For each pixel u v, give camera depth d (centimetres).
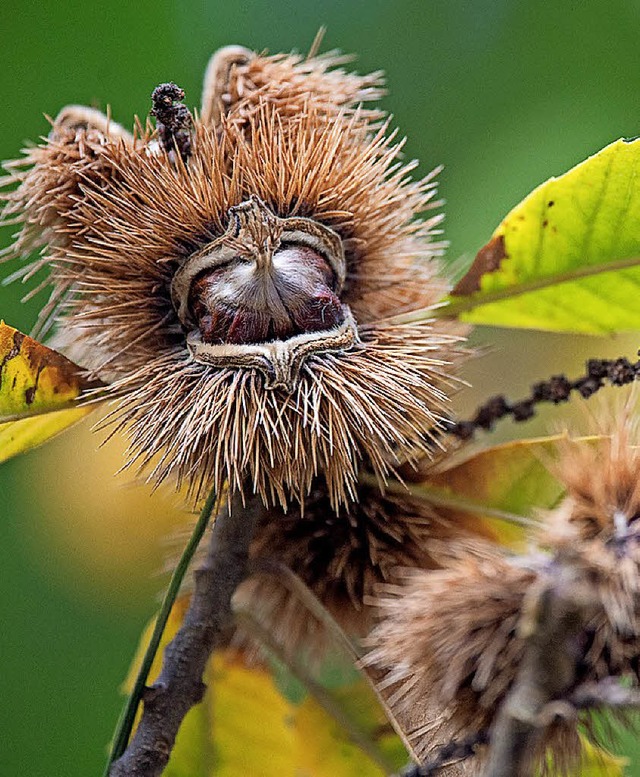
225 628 53
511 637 49
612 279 54
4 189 65
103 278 53
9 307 65
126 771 52
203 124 53
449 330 54
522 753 47
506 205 65
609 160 52
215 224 52
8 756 65
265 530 54
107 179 53
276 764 57
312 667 55
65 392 53
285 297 52
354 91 54
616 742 50
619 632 48
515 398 63
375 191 53
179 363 52
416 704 51
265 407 51
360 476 53
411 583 52
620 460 49
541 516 50
